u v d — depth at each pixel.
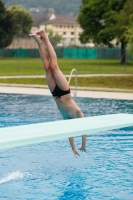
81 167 15.60
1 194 12.73
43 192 12.95
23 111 28.88
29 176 14.44
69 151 18.00
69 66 93.06
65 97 13.66
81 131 11.48
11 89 42.75
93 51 148.62
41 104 32.47
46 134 10.76
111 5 106.62
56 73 13.43
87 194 12.84
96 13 111.56
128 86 51.22
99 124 12.47
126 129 23.22
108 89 45.50
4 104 32.31
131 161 16.47
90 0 116.38
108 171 15.13
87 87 47.62
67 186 13.51
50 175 14.58
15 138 10.16
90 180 14.11
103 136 21.27
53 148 18.53
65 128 11.66
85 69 81.12
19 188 13.27
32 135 10.59
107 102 33.50
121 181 14.05
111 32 104.19
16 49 156.00
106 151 18.06
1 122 24.73
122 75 57.91
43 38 13.45
